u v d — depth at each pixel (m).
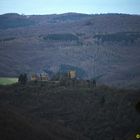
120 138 154.88
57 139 134.12
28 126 129.62
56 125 158.88
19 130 121.75
